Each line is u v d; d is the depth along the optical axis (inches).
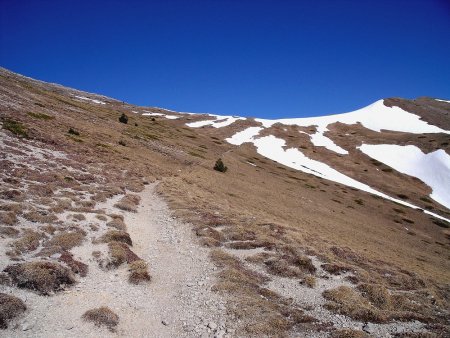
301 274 912.3
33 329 526.9
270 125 5610.2
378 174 4158.5
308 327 643.5
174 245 1059.9
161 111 6776.6
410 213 3154.5
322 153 4670.3
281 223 1492.4
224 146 4286.4
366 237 1952.5
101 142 2433.6
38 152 1642.5
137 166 2133.4
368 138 5319.9
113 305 652.1
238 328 620.4
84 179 1507.1
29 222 893.2
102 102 7003.0
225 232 1197.1
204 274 864.3
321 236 1464.1
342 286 840.9
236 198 1998.0
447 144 4736.7
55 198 1134.4
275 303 744.3
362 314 719.1
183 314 666.8
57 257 750.5
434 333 654.5
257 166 3599.9
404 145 4945.9
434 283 1080.2
